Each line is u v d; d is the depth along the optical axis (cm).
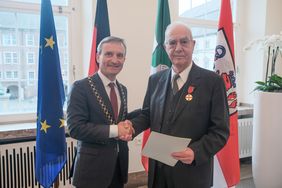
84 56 288
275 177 273
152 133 143
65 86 290
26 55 270
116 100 166
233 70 226
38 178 200
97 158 156
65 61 289
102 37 222
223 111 142
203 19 355
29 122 272
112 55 160
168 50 151
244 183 306
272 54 300
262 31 356
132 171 298
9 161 231
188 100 143
